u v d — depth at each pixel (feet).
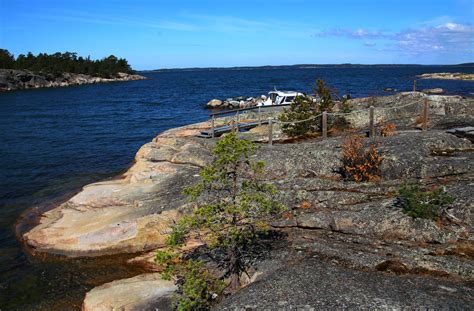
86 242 40.11
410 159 39.55
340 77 377.50
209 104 158.40
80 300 32.86
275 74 562.25
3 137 102.01
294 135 62.75
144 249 39.17
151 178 53.67
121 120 130.11
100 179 64.80
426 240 30.25
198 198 41.01
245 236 29.32
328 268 27.40
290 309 22.75
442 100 72.69
